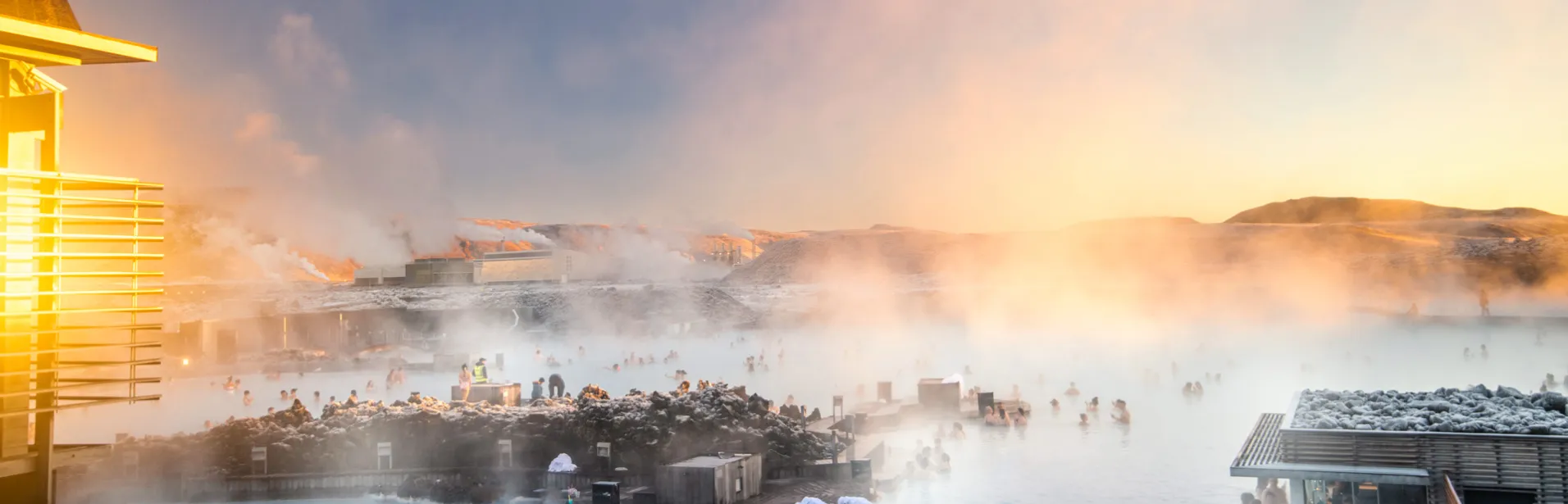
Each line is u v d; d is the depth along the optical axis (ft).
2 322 33.32
